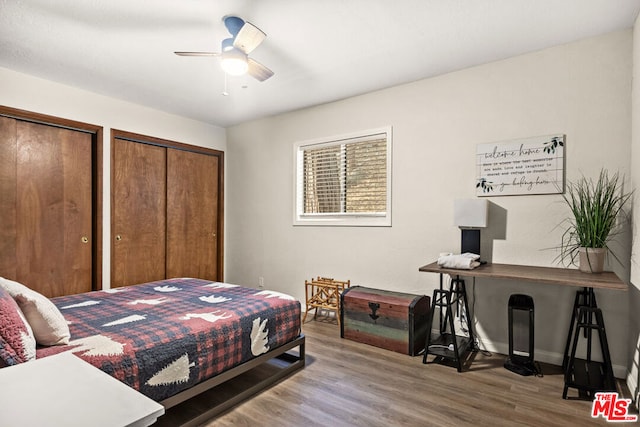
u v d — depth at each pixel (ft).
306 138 13.83
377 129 11.91
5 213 10.24
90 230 12.15
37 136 10.89
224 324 6.90
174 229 14.74
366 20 7.64
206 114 14.69
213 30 7.99
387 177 11.68
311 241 13.69
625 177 8.08
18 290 5.36
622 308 8.06
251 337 7.39
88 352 5.14
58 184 11.37
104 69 10.14
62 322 5.53
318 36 8.34
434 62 9.78
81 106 11.71
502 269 8.51
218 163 16.61
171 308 7.63
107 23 7.69
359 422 6.30
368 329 10.27
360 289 11.24
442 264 8.79
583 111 8.57
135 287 10.00
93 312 7.27
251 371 8.39
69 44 8.65
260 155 15.40
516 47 8.93
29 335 4.82
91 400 2.33
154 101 12.99
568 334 8.50
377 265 11.96
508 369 8.52
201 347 6.37
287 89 11.79
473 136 10.08
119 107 12.75
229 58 7.56
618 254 8.10
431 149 10.80
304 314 13.29
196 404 6.88
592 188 8.45
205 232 16.01
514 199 9.45
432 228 10.80
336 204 13.30
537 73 9.13
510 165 9.48
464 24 7.84
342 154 13.11
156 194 14.11
